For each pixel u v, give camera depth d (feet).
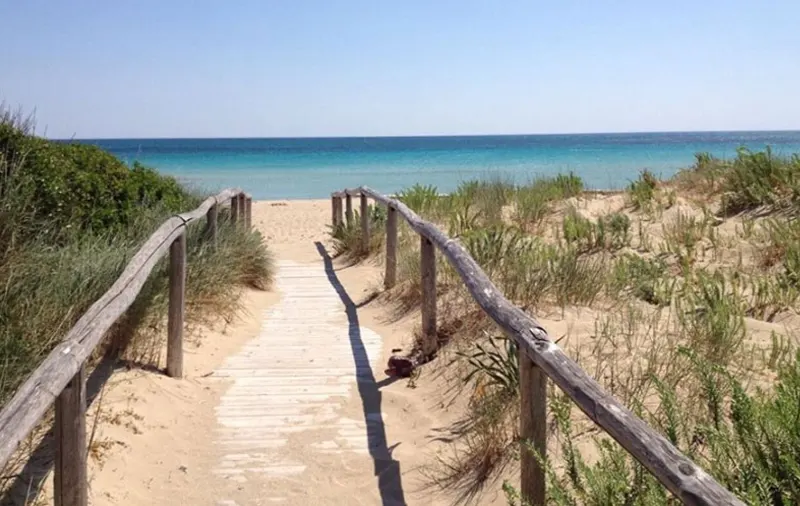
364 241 36.09
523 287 21.52
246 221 36.94
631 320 18.38
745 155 35.40
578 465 10.75
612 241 30.71
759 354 16.39
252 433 16.08
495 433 13.88
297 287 31.32
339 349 22.08
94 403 15.44
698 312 19.47
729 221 31.55
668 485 7.39
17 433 8.36
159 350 19.47
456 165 155.22
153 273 20.03
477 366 16.26
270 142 444.14
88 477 12.84
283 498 13.42
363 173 131.03
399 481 14.02
